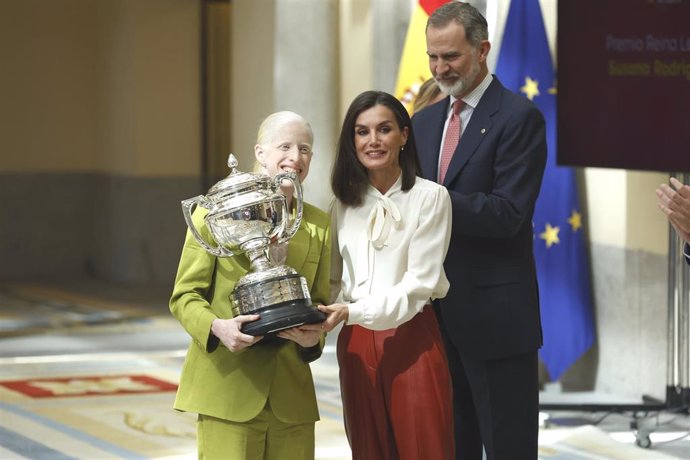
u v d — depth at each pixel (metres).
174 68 38.22
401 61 21.16
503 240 11.82
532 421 11.95
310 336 9.36
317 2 25.59
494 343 11.70
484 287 11.73
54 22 39.66
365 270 10.09
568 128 17.98
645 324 19.67
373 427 10.20
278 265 9.43
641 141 17.31
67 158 40.09
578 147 17.92
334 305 9.58
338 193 10.32
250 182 9.34
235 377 9.52
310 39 25.61
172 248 38.72
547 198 20.50
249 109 32.31
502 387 11.82
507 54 20.38
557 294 20.50
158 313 31.86
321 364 23.97
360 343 10.21
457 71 11.68
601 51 17.59
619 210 20.09
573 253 20.59
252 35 31.98
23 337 27.81
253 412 9.49
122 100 38.59
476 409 11.91
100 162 40.25
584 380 20.98
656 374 19.47
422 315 10.22
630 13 17.31
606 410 18.42
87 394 21.03
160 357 25.12
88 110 40.22
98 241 40.31
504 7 20.97
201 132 38.66
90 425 18.48
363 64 25.16
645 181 19.58
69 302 34.09
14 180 39.53
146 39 37.91
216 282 9.64
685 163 16.95
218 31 38.50
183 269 9.66
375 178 10.30
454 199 11.30
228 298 9.59
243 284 9.29
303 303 9.28
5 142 39.34
